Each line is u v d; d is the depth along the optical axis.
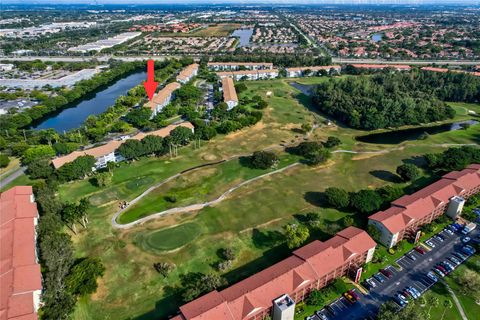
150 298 79.88
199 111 197.25
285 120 189.38
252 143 160.38
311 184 125.69
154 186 125.00
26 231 91.94
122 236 99.81
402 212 97.25
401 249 93.81
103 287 82.69
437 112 189.12
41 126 192.12
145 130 176.38
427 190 109.44
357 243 85.94
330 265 80.50
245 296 70.94
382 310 71.62
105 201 116.12
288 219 106.44
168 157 146.38
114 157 142.00
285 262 81.56
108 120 182.25
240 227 103.31
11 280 76.06
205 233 101.00
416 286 82.56
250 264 89.44
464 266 88.50
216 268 88.25
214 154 149.50
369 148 156.38
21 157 148.75
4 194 109.62
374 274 86.06
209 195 119.75
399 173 126.19
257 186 124.62
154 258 91.62
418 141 164.88
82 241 97.81
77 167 125.50
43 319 72.25
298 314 75.69
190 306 69.19
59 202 108.50
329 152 143.12
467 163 131.38
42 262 88.19
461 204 104.31
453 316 74.88
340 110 189.50
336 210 110.50
